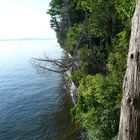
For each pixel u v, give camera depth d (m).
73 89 34.91
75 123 27.50
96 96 15.47
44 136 27.89
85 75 26.25
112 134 14.23
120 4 19.06
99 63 26.53
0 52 184.88
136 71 3.16
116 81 14.67
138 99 3.20
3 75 71.94
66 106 36.25
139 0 3.19
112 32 24.19
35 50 191.12
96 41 31.62
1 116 35.94
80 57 27.56
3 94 49.16
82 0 28.39
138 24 3.15
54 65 31.30
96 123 14.98
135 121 3.29
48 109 36.75
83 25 30.78
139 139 3.35
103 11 23.77
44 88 50.75
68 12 49.25
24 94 47.72
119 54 16.84
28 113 36.25
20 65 93.81
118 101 13.73
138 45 3.13
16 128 31.16
